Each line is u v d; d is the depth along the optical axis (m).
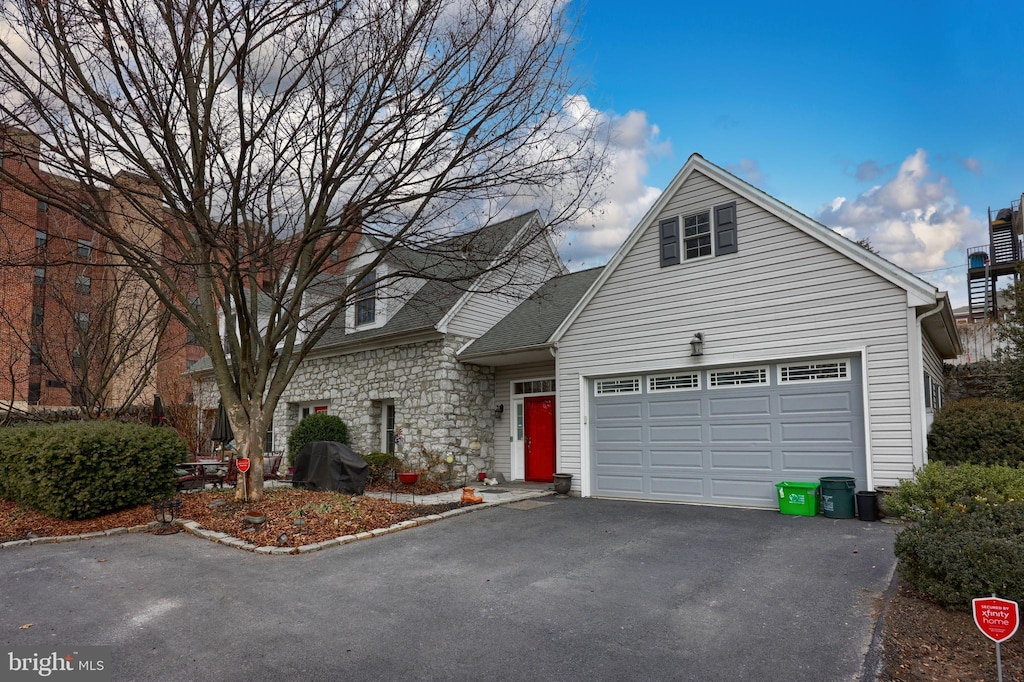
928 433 9.44
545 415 14.14
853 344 8.96
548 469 13.94
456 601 5.27
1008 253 26.80
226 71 7.80
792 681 3.66
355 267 16.28
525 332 13.75
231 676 3.80
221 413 13.02
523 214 14.98
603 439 11.88
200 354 26.75
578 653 4.14
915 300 8.45
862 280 8.96
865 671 3.75
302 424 15.83
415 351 14.45
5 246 12.16
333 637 4.45
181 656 4.11
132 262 8.86
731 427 10.24
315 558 6.80
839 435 9.11
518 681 3.72
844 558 6.35
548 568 6.31
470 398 14.34
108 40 6.96
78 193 8.84
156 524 8.32
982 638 4.16
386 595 5.45
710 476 10.38
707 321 10.55
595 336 12.04
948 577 4.56
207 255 8.29
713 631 4.49
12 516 8.73
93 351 13.33
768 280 9.91
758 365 10.04
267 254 8.78
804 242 9.57
